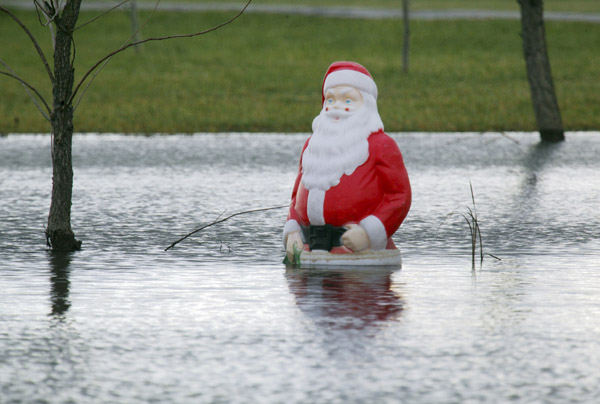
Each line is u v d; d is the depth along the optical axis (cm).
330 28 15488
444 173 5506
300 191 2933
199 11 16488
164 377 1800
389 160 2859
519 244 3294
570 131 8294
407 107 9575
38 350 1983
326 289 2553
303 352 1953
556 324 2181
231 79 11650
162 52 13600
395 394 1702
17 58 12812
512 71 12206
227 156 6406
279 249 3212
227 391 1719
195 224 3731
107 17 15712
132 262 2961
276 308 2334
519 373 1820
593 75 11988
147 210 4100
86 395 1705
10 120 8644
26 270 2827
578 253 3116
